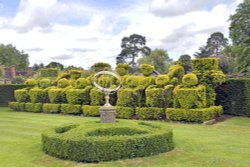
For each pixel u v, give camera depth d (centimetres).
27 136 1250
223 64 2923
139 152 821
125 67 1936
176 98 1591
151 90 1662
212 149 937
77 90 2023
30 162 838
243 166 755
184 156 847
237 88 1719
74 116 1969
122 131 939
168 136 895
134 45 7238
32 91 2316
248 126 1402
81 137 825
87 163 793
